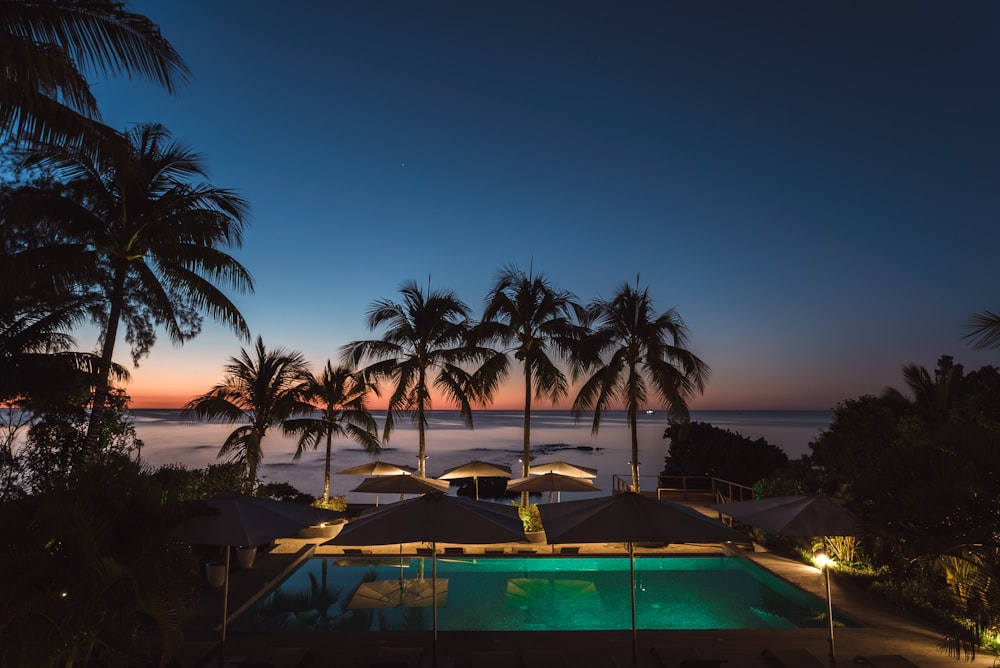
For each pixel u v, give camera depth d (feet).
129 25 27.32
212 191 48.65
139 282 51.13
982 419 43.62
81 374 44.73
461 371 68.54
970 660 24.66
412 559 45.29
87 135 32.35
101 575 17.19
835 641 27.09
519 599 36.88
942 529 21.42
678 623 32.89
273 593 37.22
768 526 24.58
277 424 66.18
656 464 160.97
